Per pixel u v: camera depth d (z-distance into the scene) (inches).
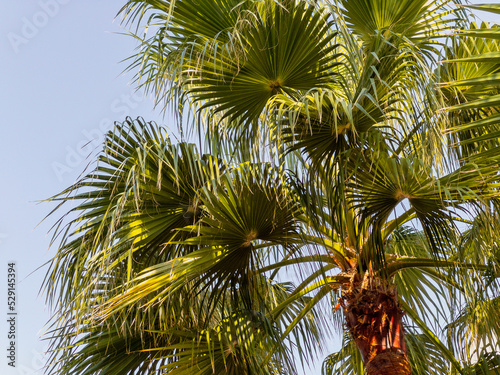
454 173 131.2
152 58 168.2
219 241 141.5
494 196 146.3
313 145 137.5
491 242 165.0
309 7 128.3
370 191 140.5
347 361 207.6
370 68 133.7
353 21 157.9
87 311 148.3
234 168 139.8
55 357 155.3
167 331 152.5
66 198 153.3
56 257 154.3
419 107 141.1
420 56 139.3
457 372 174.1
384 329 141.9
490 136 87.5
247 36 130.7
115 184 144.2
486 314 171.8
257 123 148.7
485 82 83.5
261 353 168.7
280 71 136.6
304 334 165.6
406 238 221.0
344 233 153.3
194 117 160.2
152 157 148.2
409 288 203.0
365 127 135.0
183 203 150.6
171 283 138.5
